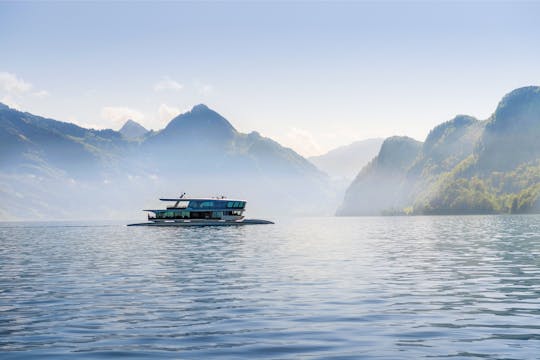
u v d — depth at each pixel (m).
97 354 20.80
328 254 65.62
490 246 75.44
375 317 27.36
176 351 21.16
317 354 20.61
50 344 22.38
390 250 71.25
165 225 182.25
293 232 135.88
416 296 33.69
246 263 55.31
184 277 43.81
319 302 31.75
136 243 92.62
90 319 27.27
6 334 24.19
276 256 63.44
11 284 40.53
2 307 30.75
